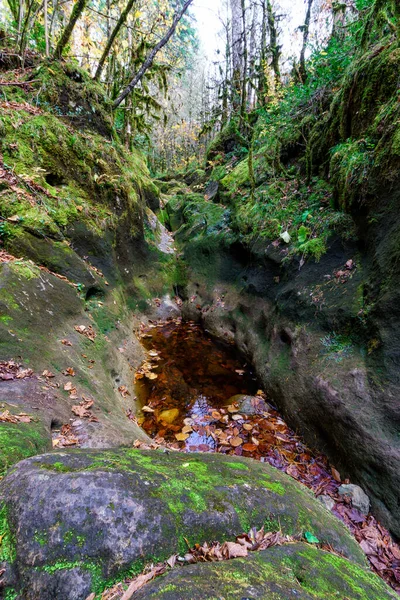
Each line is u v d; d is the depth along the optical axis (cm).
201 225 865
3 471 163
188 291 791
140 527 129
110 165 686
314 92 638
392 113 361
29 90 597
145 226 840
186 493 152
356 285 369
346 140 469
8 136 503
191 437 382
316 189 537
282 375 423
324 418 336
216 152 1242
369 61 429
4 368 268
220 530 142
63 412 266
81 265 508
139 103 1028
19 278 369
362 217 391
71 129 620
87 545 120
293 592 110
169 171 2148
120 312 572
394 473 254
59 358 331
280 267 528
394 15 403
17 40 623
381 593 134
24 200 477
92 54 986
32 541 121
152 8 1029
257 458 344
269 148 762
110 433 267
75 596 110
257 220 640
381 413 280
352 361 331
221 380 513
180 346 620
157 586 107
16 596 112
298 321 434
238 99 1166
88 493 133
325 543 167
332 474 316
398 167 331
